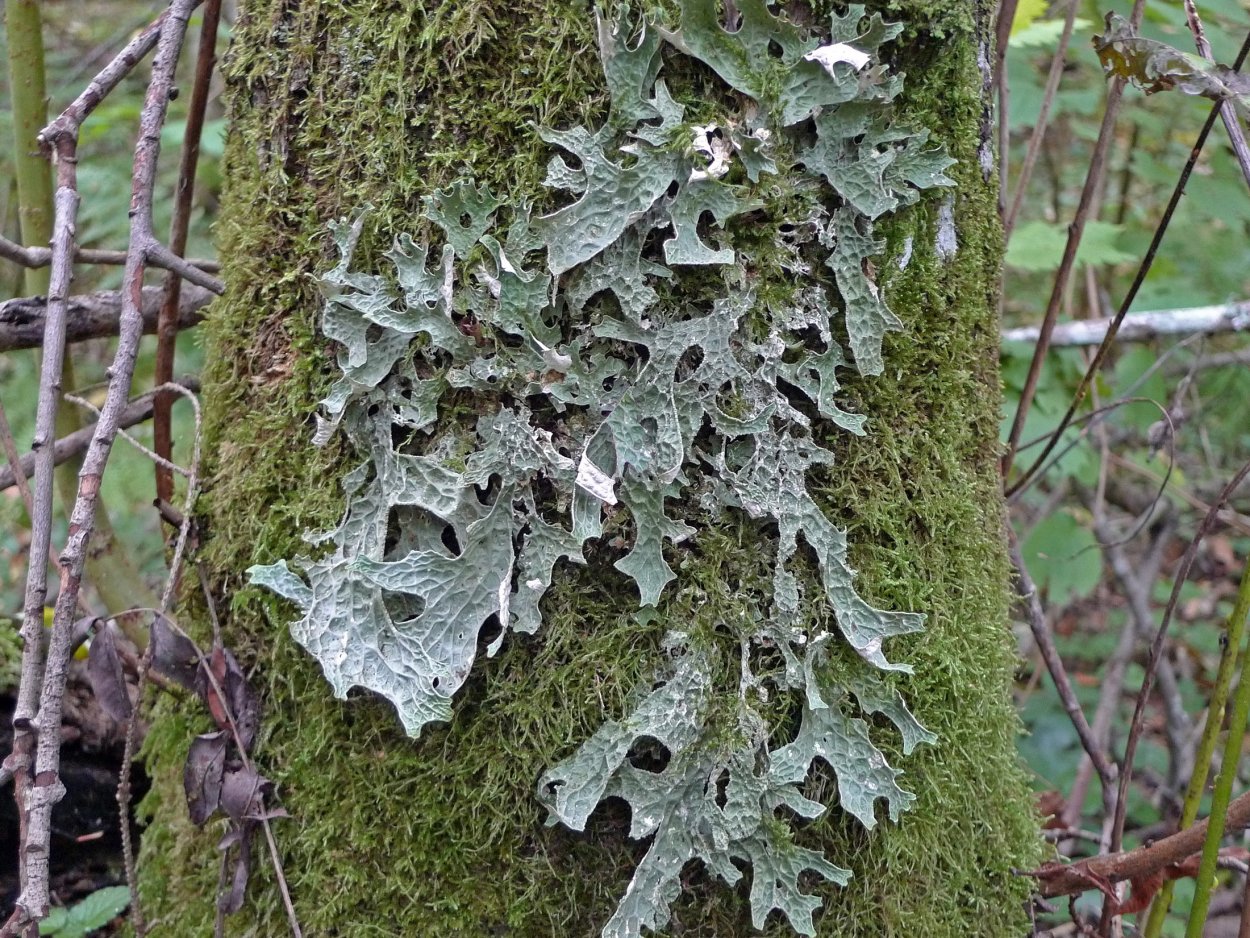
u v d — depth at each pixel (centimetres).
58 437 102
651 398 85
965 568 91
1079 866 93
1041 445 141
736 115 85
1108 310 183
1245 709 86
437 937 87
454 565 85
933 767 90
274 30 88
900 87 85
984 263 92
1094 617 196
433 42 85
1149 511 113
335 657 85
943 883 90
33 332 98
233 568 91
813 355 86
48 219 101
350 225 86
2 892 103
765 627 86
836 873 86
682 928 87
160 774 96
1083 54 153
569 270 84
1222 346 194
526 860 87
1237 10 133
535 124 85
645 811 85
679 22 84
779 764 86
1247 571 88
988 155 92
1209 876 87
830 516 88
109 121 166
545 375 85
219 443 92
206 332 94
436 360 85
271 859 89
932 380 89
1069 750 154
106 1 255
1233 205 159
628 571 85
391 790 87
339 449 88
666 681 86
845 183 86
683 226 84
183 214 99
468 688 86
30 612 85
